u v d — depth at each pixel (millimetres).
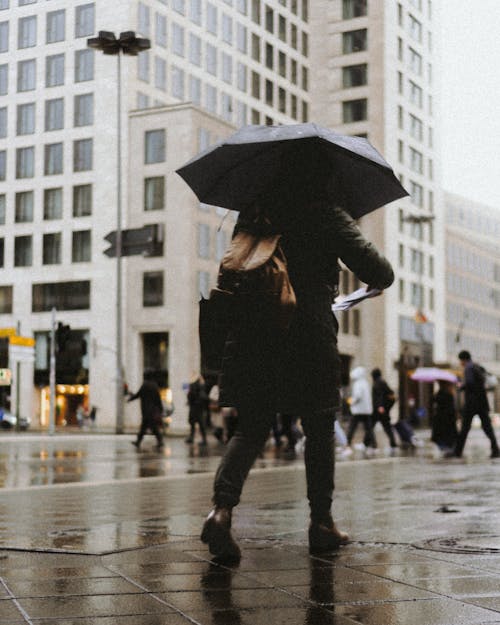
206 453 18312
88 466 13180
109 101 58031
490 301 101125
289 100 71125
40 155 60312
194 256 55719
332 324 4496
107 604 3266
